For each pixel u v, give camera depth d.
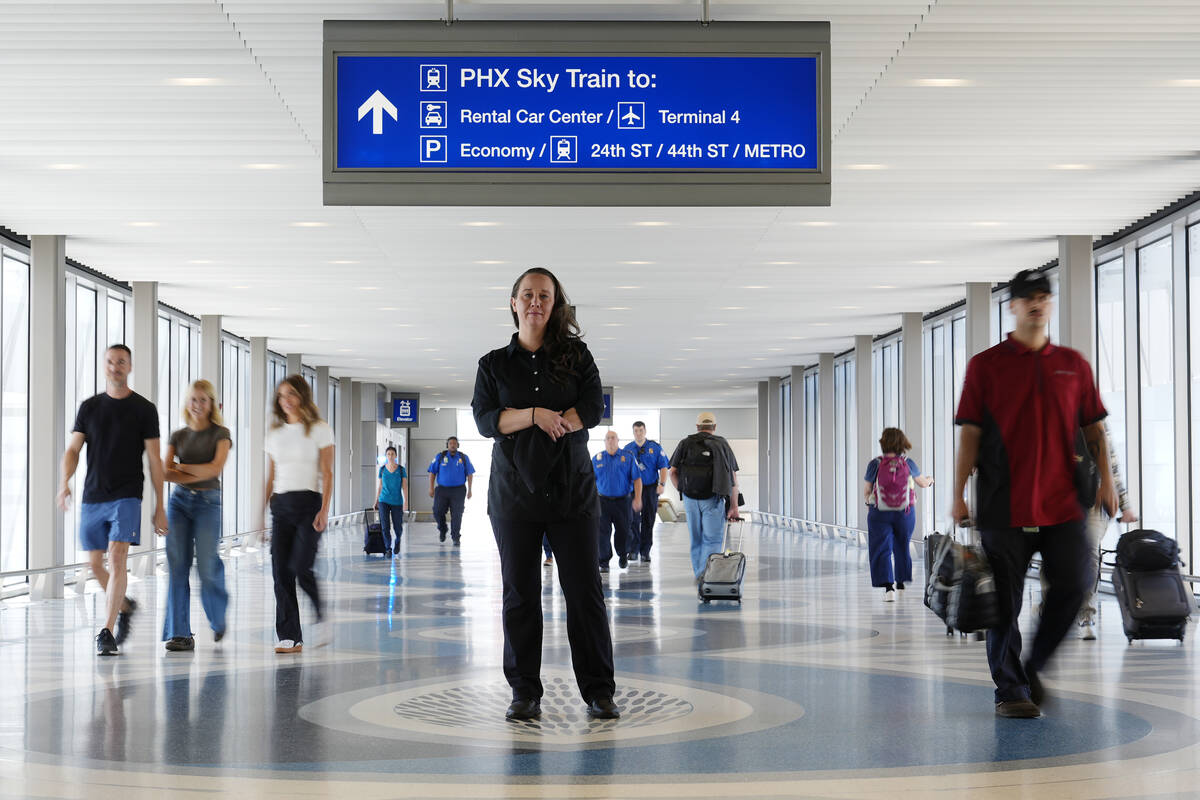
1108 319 15.95
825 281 18.23
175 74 8.43
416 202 6.53
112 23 7.46
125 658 7.81
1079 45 7.90
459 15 7.41
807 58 6.65
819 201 6.61
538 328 5.42
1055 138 10.16
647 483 18.44
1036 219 13.59
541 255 15.86
